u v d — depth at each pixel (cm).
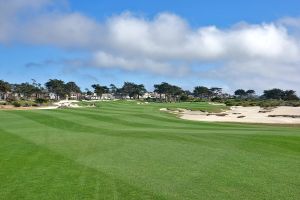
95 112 6384
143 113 6656
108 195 1175
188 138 2545
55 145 2202
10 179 1370
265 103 15788
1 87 16600
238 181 1354
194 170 1530
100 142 2339
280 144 2286
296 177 1423
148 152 1959
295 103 15888
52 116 5066
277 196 1175
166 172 1491
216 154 1917
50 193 1196
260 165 1647
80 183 1316
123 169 1539
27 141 2383
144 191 1219
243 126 4497
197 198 1148
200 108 11231
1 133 2883
